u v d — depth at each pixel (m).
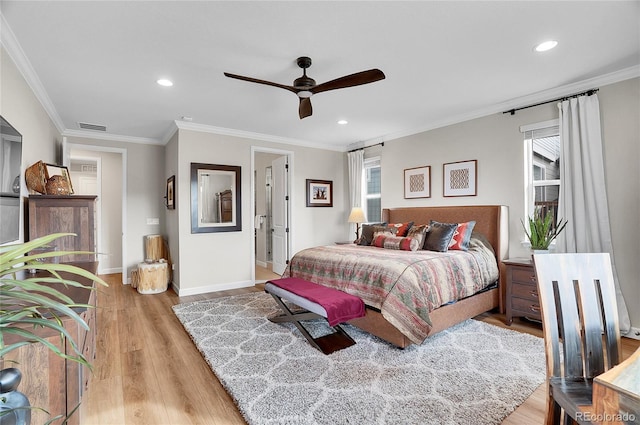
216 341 2.85
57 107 3.67
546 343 1.36
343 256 3.34
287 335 2.99
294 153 5.60
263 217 6.73
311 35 2.29
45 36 2.23
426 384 2.13
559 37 2.35
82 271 0.92
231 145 4.91
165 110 3.87
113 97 3.39
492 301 3.58
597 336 1.43
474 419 1.77
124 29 2.17
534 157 3.65
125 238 5.18
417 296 2.62
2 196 2.03
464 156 4.25
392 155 5.25
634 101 2.87
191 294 4.53
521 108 3.68
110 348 2.76
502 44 2.44
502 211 3.72
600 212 3.01
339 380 2.19
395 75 2.98
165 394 2.08
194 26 2.15
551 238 3.20
